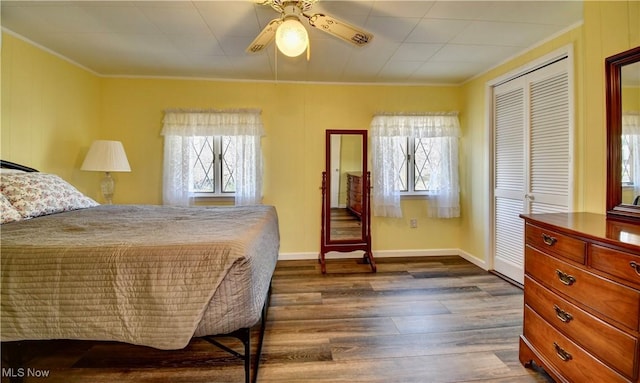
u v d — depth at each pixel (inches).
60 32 96.7
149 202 142.8
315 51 110.9
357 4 79.9
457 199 149.2
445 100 152.4
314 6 80.5
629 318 45.0
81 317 48.8
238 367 68.8
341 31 73.5
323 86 147.3
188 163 139.1
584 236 52.5
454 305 99.5
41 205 82.7
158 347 48.6
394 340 79.3
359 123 149.5
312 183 148.8
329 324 87.4
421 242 153.9
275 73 135.3
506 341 78.9
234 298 50.5
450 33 96.7
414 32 96.0
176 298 49.1
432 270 134.0
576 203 90.1
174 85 141.2
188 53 113.2
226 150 146.8
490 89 130.0
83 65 126.3
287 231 149.3
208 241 54.1
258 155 141.5
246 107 144.4
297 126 147.0
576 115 90.1
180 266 49.9
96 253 49.9
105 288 49.0
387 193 146.3
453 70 132.0
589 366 51.7
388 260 148.8
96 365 68.9
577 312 54.3
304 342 78.3
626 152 63.7
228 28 93.7
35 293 48.6
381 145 146.4
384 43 104.0
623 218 62.6
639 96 62.0
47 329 48.7
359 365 69.1
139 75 138.5
